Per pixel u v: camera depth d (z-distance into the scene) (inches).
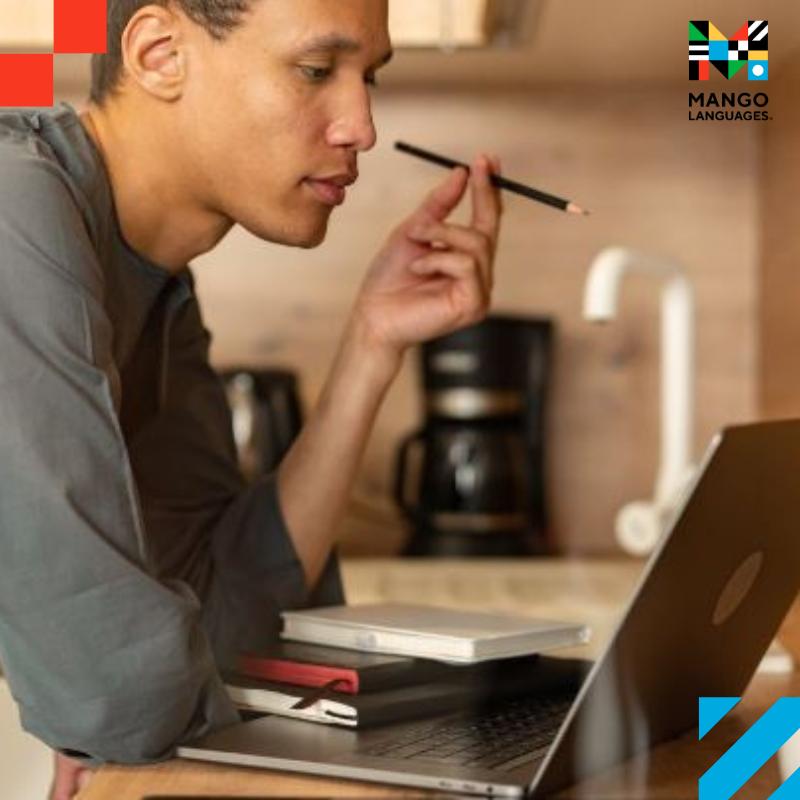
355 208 176.2
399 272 94.6
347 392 92.9
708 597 62.1
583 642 80.4
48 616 65.1
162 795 60.1
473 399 165.2
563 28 144.3
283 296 176.7
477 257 94.1
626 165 176.1
